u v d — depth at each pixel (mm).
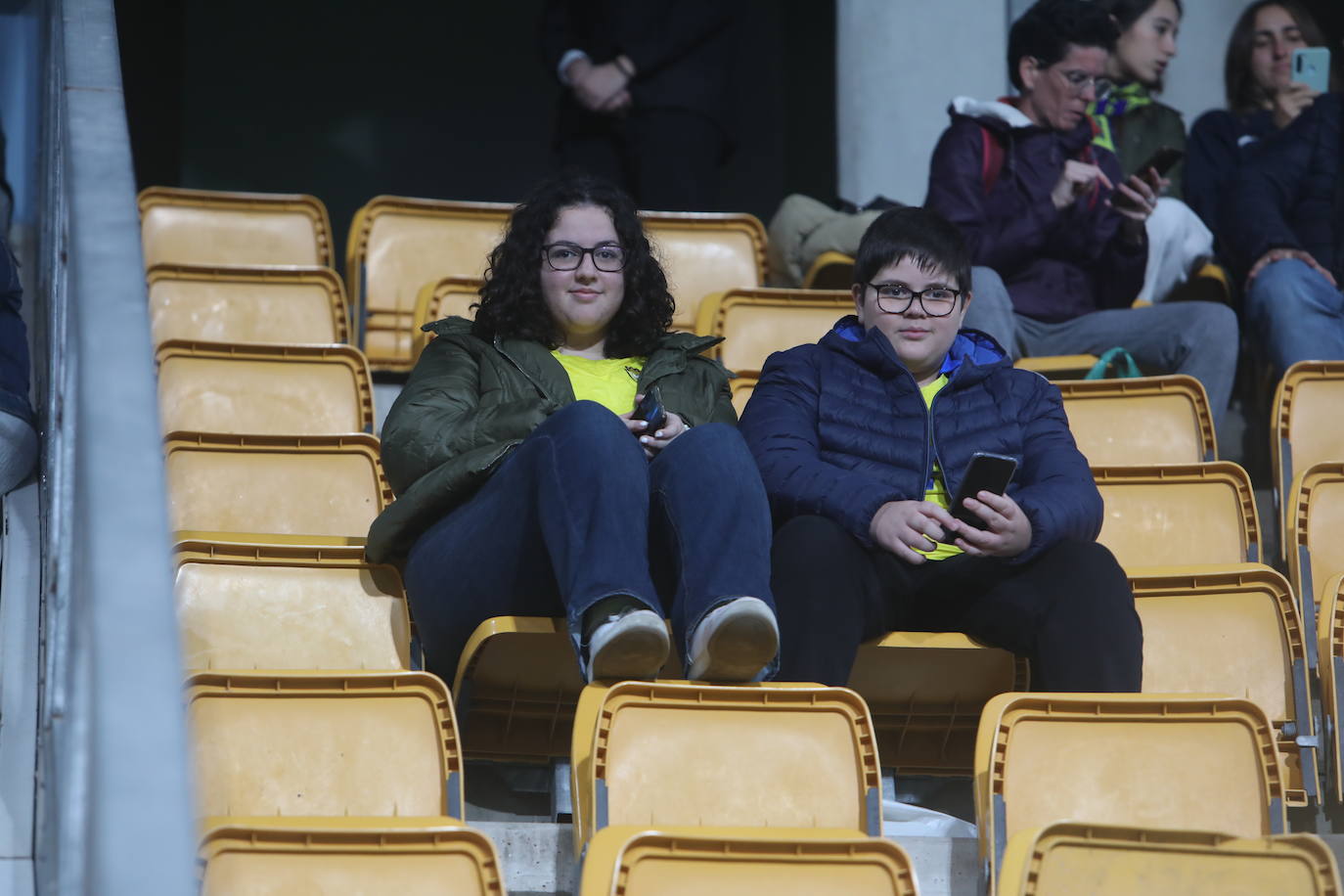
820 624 6246
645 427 6543
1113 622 6344
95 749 3082
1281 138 11406
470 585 6262
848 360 7270
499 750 6402
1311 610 7801
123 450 3715
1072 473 6832
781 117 18750
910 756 6773
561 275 7195
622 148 13219
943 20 14281
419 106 19469
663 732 5555
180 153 18938
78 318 4281
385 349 10586
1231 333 10102
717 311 9844
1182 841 5043
